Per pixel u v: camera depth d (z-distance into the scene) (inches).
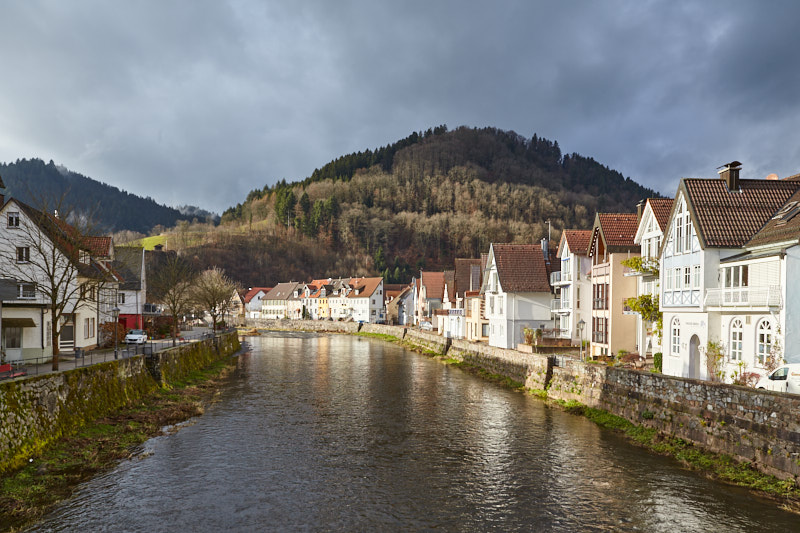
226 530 661.9
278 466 905.5
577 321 1951.3
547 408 1382.9
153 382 1505.9
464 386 1742.1
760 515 700.0
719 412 898.7
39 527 655.8
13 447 793.6
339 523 686.5
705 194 1197.1
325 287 6471.5
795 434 748.0
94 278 1569.9
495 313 2411.4
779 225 1067.3
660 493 781.3
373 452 988.6
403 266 7869.1
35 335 1460.4
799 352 929.5
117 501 740.7
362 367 2263.8
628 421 1147.9
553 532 661.9
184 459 930.7
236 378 1914.4
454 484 826.8
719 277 1128.8
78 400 1037.8
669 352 1291.8
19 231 1599.4
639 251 1679.4
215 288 3757.4
